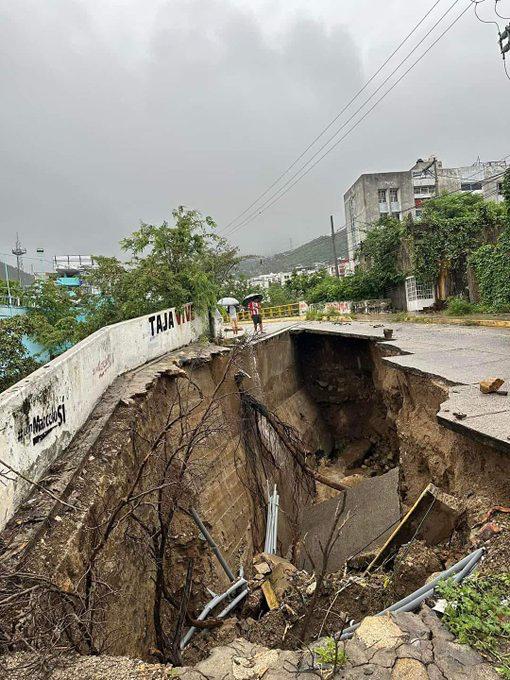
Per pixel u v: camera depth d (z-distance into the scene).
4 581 3.34
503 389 6.97
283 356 18.59
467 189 45.41
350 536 9.61
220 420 11.45
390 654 2.75
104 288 14.92
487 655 2.71
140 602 5.67
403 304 26.88
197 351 12.77
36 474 4.93
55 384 5.61
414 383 9.02
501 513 4.53
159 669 2.88
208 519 8.88
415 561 4.61
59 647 2.98
